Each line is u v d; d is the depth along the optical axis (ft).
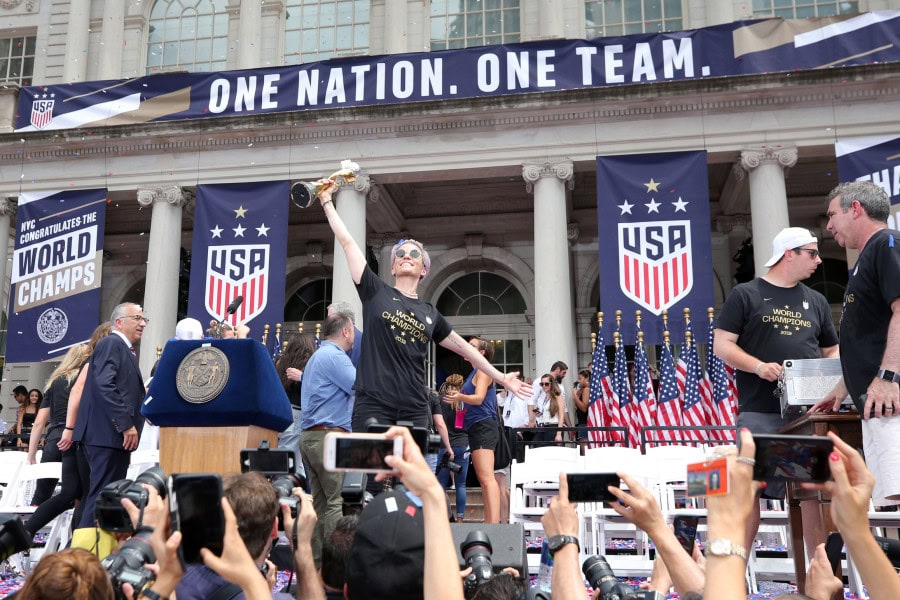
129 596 6.05
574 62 41.24
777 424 13.79
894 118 38.93
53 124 45.14
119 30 57.62
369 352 14.39
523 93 41.24
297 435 20.53
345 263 42.29
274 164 43.57
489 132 42.22
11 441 44.19
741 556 4.87
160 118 44.19
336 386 15.40
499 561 9.76
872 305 11.69
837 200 12.65
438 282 55.11
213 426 14.69
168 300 43.47
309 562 7.53
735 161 41.29
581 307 52.08
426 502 5.77
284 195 42.22
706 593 4.85
